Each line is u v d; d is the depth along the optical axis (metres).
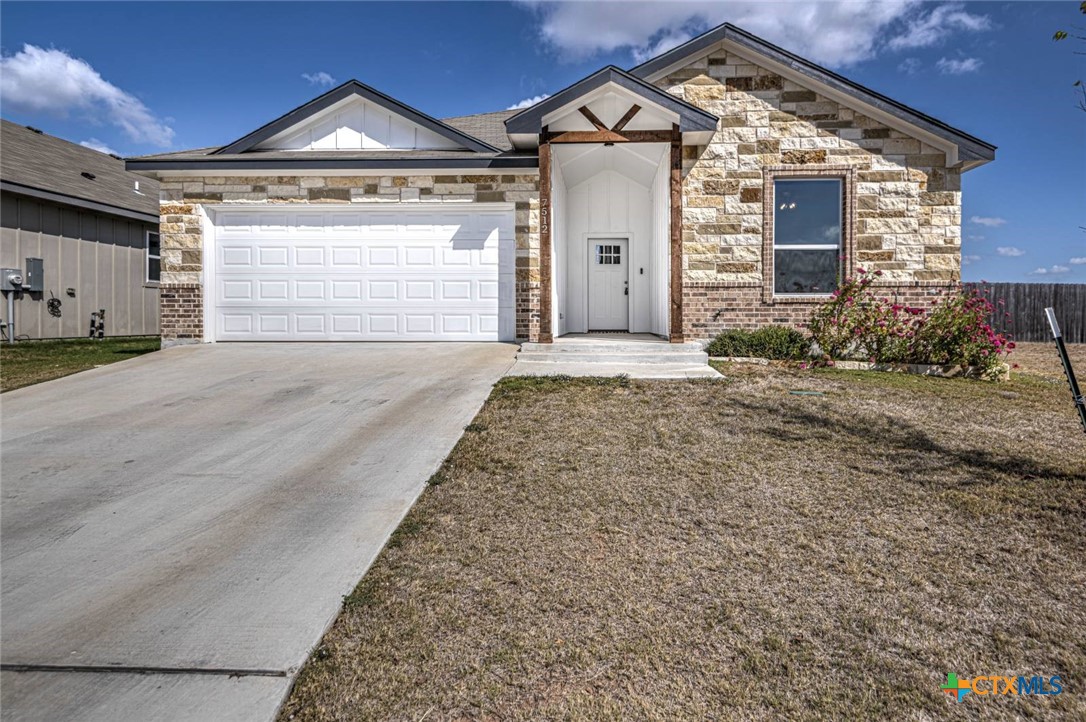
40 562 3.24
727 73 10.63
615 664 2.42
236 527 3.63
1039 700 2.22
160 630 2.64
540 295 9.68
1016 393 7.66
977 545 3.37
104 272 16.17
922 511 3.80
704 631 2.62
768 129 10.62
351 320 10.94
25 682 2.32
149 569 3.16
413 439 5.26
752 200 10.64
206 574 3.10
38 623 2.69
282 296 10.94
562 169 11.90
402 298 10.88
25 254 14.12
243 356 9.48
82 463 4.77
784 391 7.13
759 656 2.46
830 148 10.55
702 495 4.05
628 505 3.90
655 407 6.27
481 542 3.42
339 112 11.48
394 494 4.10
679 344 9.36
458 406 6.32
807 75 10.38
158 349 10.73
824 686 2.30
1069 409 6.66
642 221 13.22
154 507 3.93
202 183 10.82
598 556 3.27
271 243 10.91
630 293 13.20
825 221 10.75
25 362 9.38
